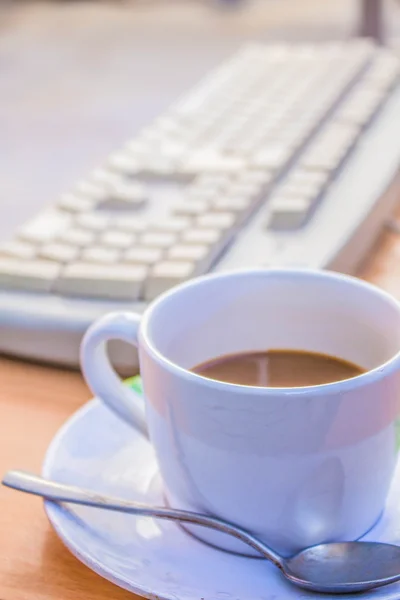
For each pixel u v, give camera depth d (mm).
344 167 702
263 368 449
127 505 416
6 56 1399
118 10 1714
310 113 798
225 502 403
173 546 409
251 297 456
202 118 821
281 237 605
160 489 438
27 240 601
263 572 397
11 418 489
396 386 397
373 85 881
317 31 1435
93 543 406
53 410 495
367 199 646
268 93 873
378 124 792
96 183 687
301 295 454
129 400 446
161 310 436
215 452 396
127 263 564
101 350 446
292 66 962
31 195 818
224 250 594
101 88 1195
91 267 555
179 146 760
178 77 1235
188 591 386
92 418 468
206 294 450
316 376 442
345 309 448
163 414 405
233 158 724
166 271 547
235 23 1556
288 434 387
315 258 577
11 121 1061
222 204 629
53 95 1174
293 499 397
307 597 384
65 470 442
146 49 1412
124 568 396
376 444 398
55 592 399
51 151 942
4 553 417
